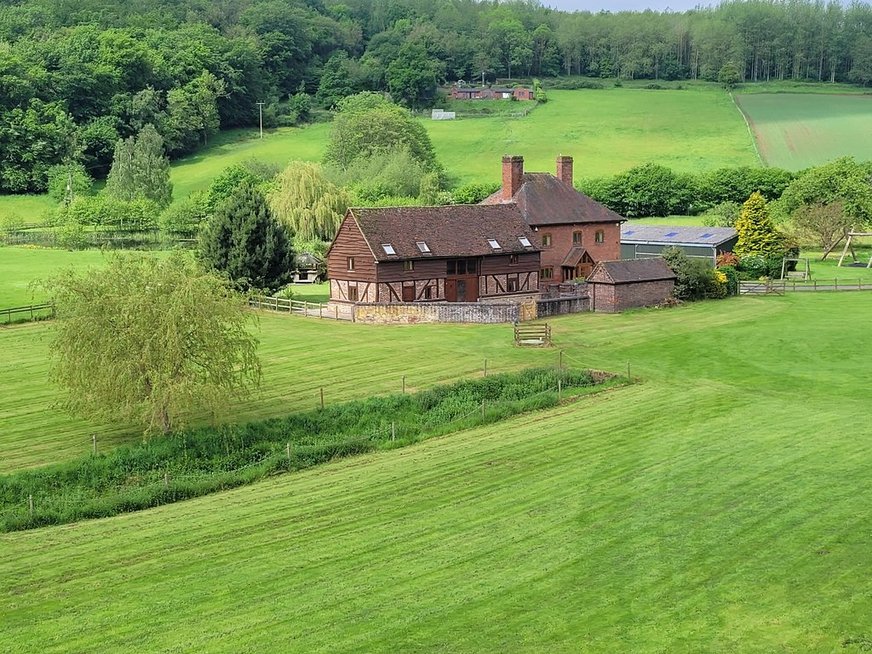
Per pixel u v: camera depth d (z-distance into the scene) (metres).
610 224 88.69
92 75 177.50
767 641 24.20
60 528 34.56
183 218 126.06
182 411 47.81
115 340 42.88
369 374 55.25
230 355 44.81
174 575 29.88
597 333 66.81
